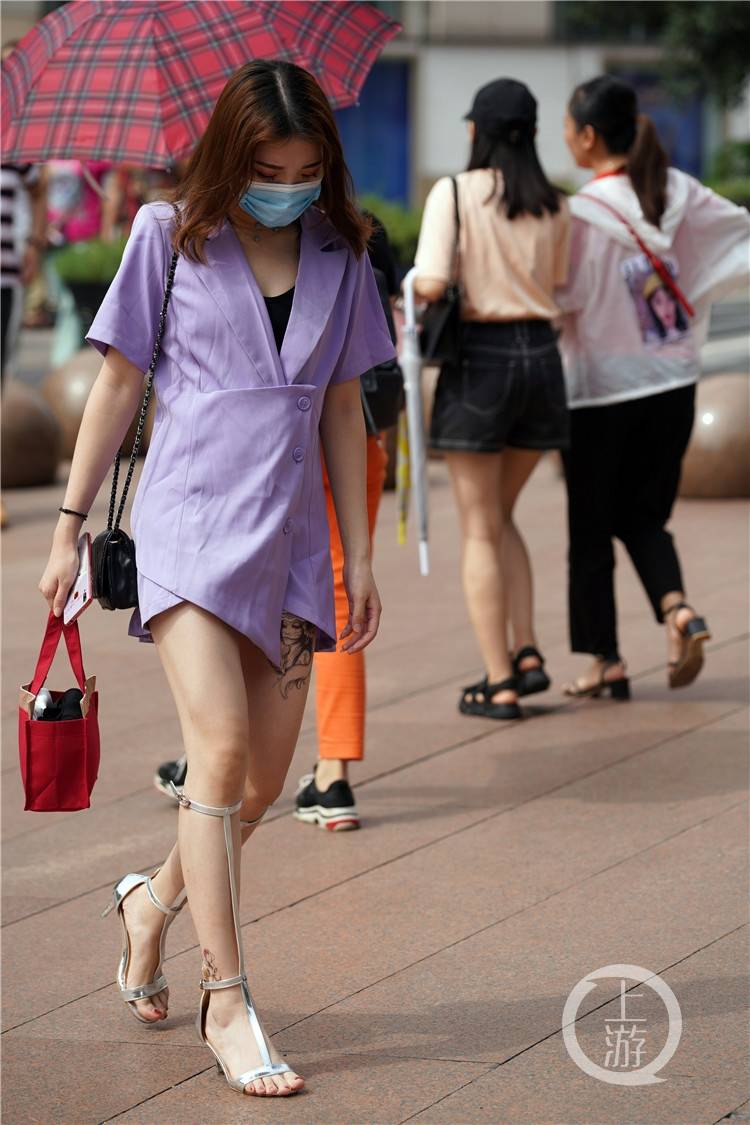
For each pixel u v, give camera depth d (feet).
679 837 44.86
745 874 41.91
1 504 94.58
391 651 66.74
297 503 32.76
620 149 57.16
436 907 40.83
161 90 48.16
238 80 31.24
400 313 55.42
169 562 31.94
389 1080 32.04
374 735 55.93
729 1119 29.63
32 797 32.55
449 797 49.34
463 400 54.90
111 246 154.81
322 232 33.32
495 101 54.08
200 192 31.48
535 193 53.93
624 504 59.21
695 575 77.15
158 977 35.22
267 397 32.09
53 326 222.28
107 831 48.21
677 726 55.57
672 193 57.21
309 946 38.83
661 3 258.37
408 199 313.12
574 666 63.82
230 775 31.65
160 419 32.86
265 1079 31.63
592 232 56.70
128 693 62.44
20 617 73.87
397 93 310.65
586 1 262.26
